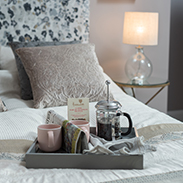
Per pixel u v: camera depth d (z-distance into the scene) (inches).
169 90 145.1
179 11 139.5
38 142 47.1
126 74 117.1
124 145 45.9
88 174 39.4
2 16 103.5
